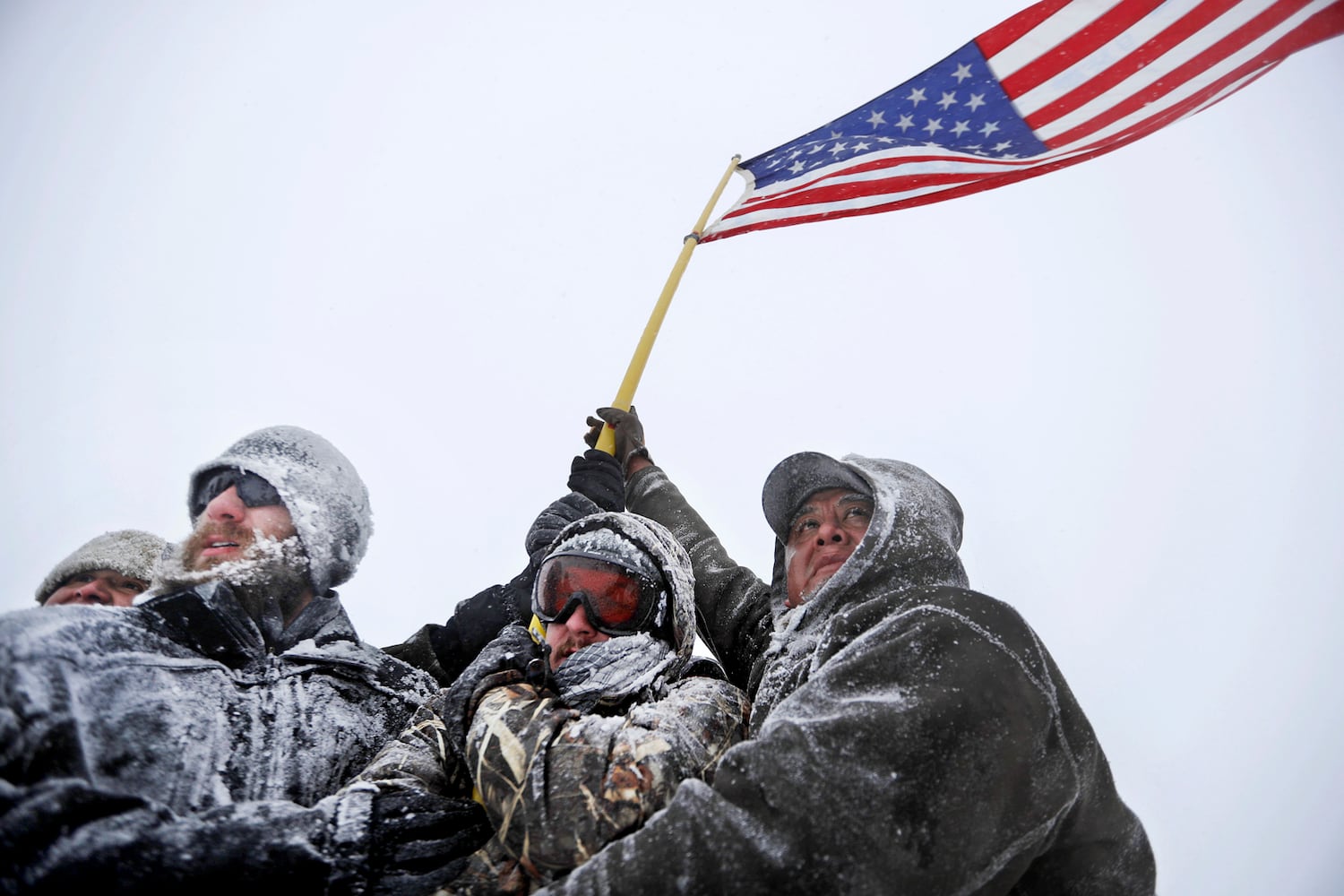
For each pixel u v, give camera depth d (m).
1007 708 2.32
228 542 2.79
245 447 2.96
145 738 2.37
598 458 4.02
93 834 2.05
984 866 2.23
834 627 2.67
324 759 2.65
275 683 2.70
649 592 2.86
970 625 2.47
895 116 5.33
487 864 2.41
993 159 5.02
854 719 2.25
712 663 3.12
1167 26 4.82
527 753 2.39
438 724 2.84
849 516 3.09
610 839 2.29
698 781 2.26
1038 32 5.10
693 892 2.07
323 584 2.94
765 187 5.32
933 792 2.17
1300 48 4.46
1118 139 4.78
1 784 2.05
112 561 3.35
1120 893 2.65
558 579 2.87
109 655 2.43
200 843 2.14
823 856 2.09
